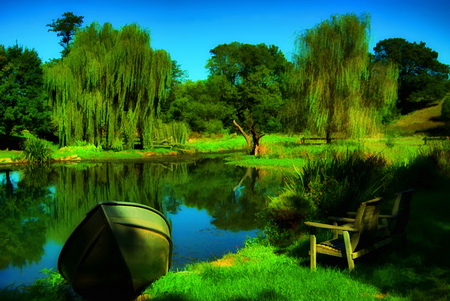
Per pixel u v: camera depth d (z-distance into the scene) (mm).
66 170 23766
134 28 35406
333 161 9750
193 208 11578
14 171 23234
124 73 33656
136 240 4711
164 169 24125
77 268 4578
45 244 8234
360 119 30188
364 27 31547
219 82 66250
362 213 4605
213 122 62062
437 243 5727
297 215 7125
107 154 33562
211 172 21812
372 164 10648
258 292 4113
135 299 4719
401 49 94375
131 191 15195
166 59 35625
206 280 4770
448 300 3637
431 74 94312
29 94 35750
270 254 6102
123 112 34344
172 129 44000
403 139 41594
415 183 11461
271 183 16641
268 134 55594
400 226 5629
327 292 4008
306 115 33719
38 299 4891
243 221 9750
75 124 33406
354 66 30312
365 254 5164
